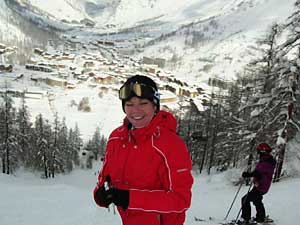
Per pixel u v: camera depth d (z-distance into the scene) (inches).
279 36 684.7
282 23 660.1
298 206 389.1
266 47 711.1
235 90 950.4
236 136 834.2
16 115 1790.1
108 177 92.1
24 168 1697.8
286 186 549.0
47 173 1704.0
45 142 1640.0
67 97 4613.7
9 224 355.3
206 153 1473.9
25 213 402.9
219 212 411.8
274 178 647.8
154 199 79.0
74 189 653.9
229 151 954.1
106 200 79.8
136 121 83.7
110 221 354.3
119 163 88.2
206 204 475.2
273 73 635.5
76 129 2484.0
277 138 658.8
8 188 629.9
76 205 448.5
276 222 333.1
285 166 697.6
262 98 658.2
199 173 1328.7
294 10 579.5
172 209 80.5
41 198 527.2
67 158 1995.6
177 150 84.6
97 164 2401.6
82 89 5103.3
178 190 82.3
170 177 82.4
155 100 84.6
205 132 1358.3
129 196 78.4
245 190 628.1
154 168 83.9
